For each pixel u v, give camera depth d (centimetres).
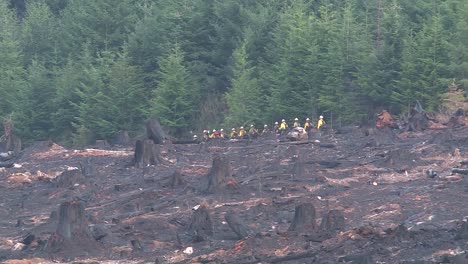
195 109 17462
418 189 6975
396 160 8081
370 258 4903
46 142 10219
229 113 16612
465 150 8419
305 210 5766
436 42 15312
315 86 16375
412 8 17575
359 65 16188
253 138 10894
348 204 6625
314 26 16925
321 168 8031
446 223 5897
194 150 9688
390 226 5906
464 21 15538
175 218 6481
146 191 7375
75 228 5712
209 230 6041
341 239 5362
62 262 5447
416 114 10538
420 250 5034
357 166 8094
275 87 16675
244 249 5347
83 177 7994
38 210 7300
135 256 5512
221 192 7150
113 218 6494
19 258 5541
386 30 16262
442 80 14838
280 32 17550
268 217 6425
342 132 10419
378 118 10562
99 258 5506
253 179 7594
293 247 5344
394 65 15825
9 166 9319
